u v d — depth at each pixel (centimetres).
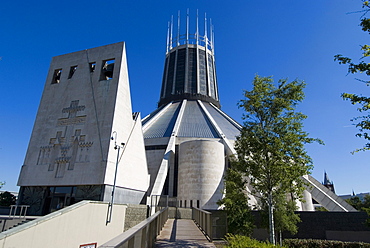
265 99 1652
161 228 1490
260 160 1566
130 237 465
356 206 5516
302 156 1509
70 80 3244
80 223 1645
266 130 1614
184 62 7662
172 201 3819
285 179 1489
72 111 3050
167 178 4222
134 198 3134
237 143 1758
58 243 1413
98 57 3222
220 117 6128
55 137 2991
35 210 2748
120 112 2970
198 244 1079
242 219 1944
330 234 2336
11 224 1897
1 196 3900
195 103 6806
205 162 3728
